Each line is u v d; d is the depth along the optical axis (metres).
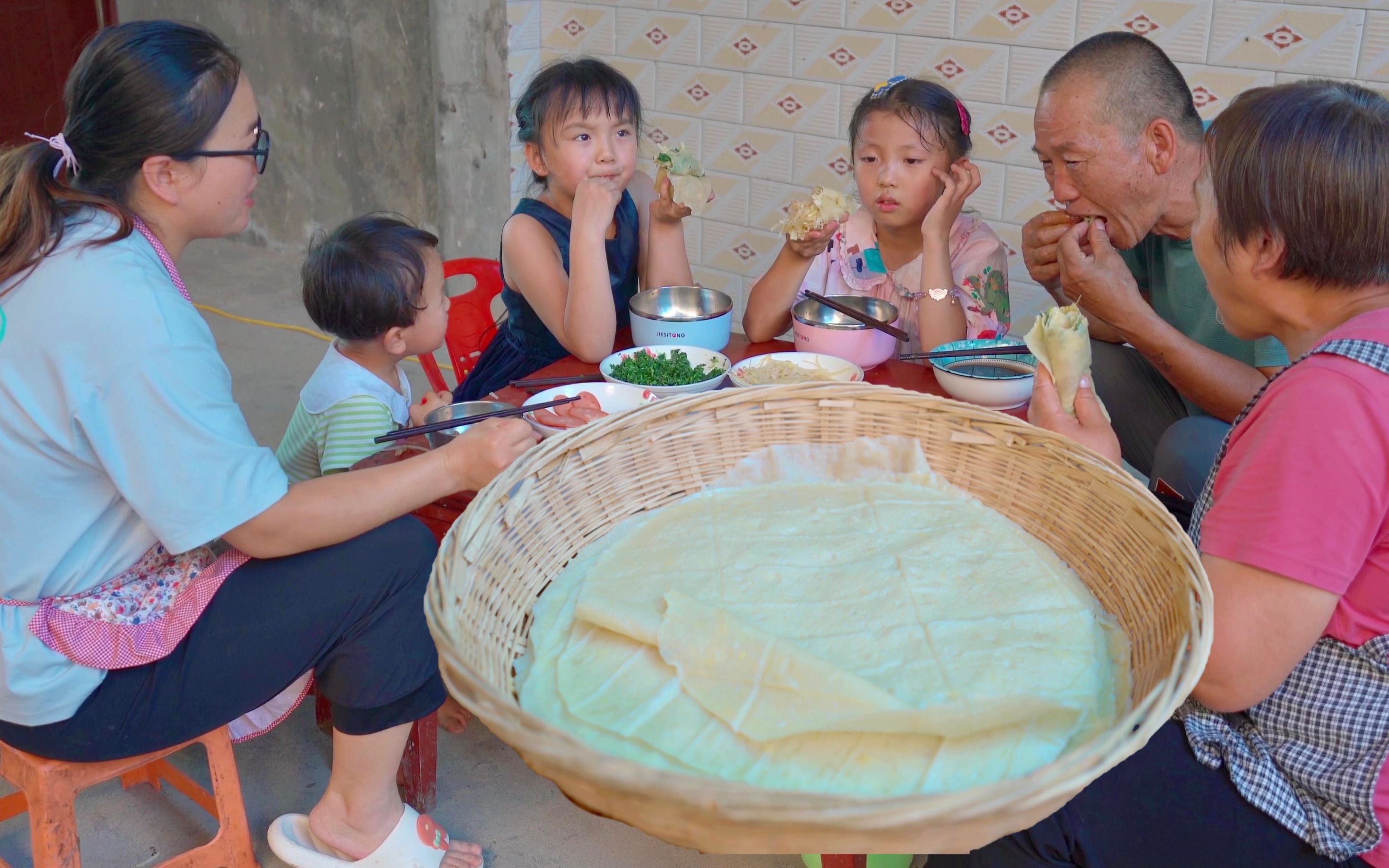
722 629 1.08
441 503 1.74
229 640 1.54
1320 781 1.23
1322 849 1.22
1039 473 1.35
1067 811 1.29
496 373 2.53
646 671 1.08
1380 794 1.20
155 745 1.56
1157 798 1.29
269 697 1.61
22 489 1.42
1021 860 1.33
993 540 1.28
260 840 1.92
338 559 1.59
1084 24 3.11
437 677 1.71
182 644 1.54
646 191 2.65
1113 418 2.50
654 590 1.20
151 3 5.26
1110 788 1.30
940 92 2.27
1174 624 1.05
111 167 1.43
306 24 4.72
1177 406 2.45
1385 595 1.17
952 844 0.84
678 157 2.33
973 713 0.96
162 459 1.38
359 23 4.54
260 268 5.11
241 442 1.44
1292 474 1.13
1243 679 1.18
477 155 4.22
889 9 3.41
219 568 1.56
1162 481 1.92
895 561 1.24
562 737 0.84
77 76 1.41
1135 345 1.97
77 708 1.49
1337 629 1.21
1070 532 1.30
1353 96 1.21
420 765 1.94
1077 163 1.88
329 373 2.13
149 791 2.05
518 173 4.21
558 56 4.15
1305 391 1.15
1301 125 1.19
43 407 1.38
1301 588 1.13
